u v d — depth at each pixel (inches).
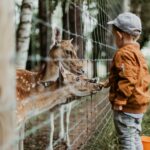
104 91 239.5
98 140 198.4
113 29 154.3
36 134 247.0
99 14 219.9
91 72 217.3
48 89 168.2
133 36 150.4
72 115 229.3
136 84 143.1
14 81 66.4
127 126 146.9
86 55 209.8
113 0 315.3
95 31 215.2
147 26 613.6
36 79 168.1
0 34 64.0
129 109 146.3
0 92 63.9
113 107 147.1
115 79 146.6
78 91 170.7
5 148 65.5
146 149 168.7
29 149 222.4
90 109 208.1
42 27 430.6
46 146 227.0
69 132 203.8
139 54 146.5
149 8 607.2
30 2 270.8
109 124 231.3
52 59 167.3
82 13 189.2
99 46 220.7
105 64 266.2
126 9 399.9
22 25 270.1
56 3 313.1
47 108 167.3
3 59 64.1
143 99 145.1
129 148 146.9
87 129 188.7
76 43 181.3
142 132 235.0
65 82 171.0
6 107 64.5
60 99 170.1
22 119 154.4
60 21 334.3
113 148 198.1
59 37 179.5
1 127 65.8
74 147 190.1
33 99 160.9
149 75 151.1
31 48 392.8
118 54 144.7
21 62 232.2
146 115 281.0
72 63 175.5
